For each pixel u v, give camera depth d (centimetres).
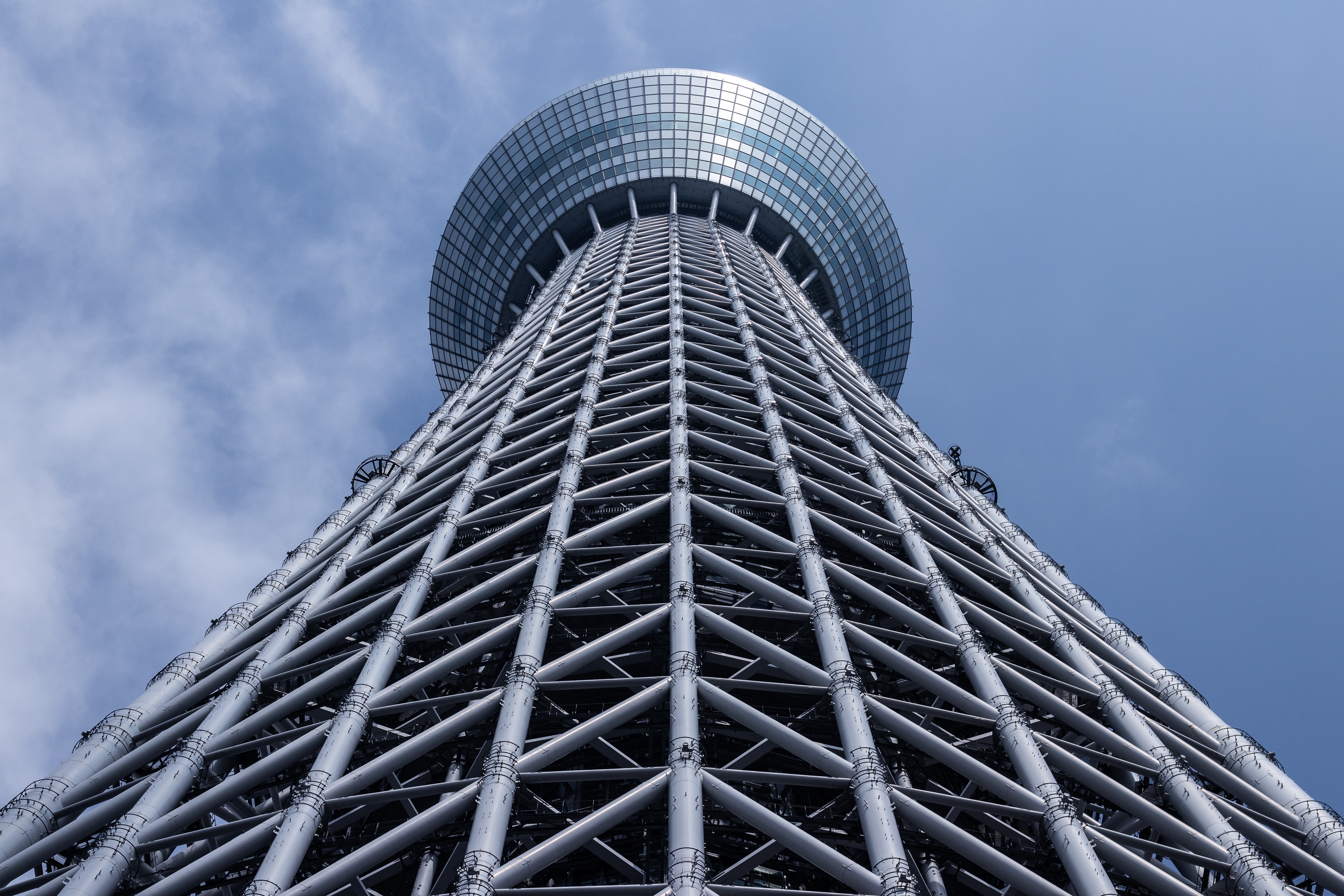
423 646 3484
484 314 12406
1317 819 2919
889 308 12838
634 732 2872
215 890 2689
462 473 4747
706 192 12038
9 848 2716
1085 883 2278
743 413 5175
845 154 12638
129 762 3073
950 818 2895
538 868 2120
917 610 3800
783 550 3672
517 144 12350
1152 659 3912
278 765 2745
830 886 2545
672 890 1991
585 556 3756
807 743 2534
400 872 2675
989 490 5900
